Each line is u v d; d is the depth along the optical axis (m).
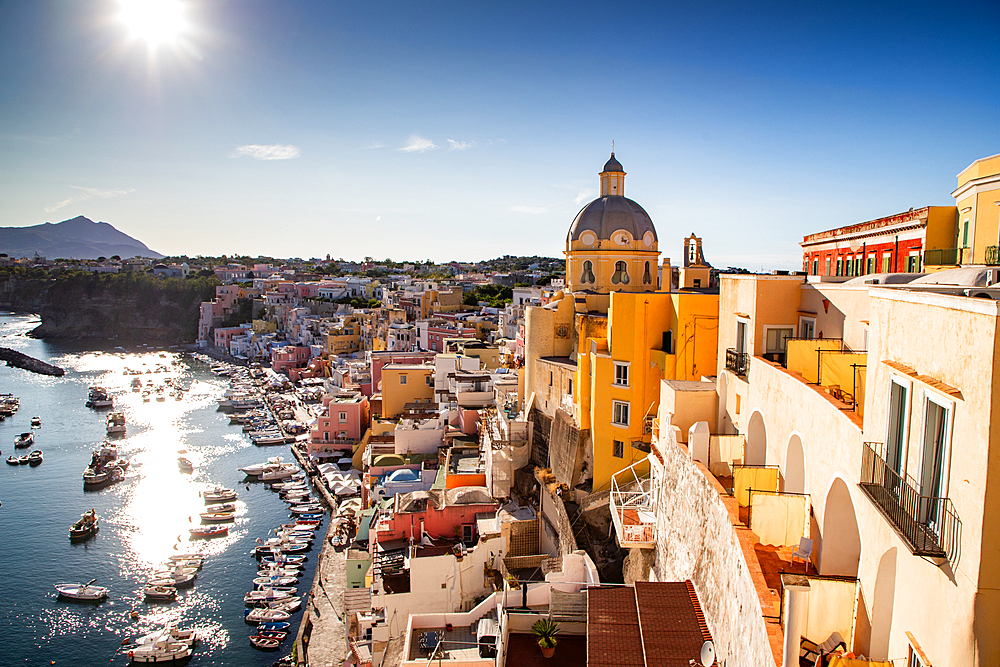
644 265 53.84
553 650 28.56
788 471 18.25
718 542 18.09
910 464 10.92
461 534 48.59
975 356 9.04
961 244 25.83
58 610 59.62
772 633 12.76
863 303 18.58
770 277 23.03
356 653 43.31
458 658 32.59
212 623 57.72
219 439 112.06
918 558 10.68
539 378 50.78
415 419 78.31
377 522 54.72
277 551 69.75
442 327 124.25
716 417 26.47
